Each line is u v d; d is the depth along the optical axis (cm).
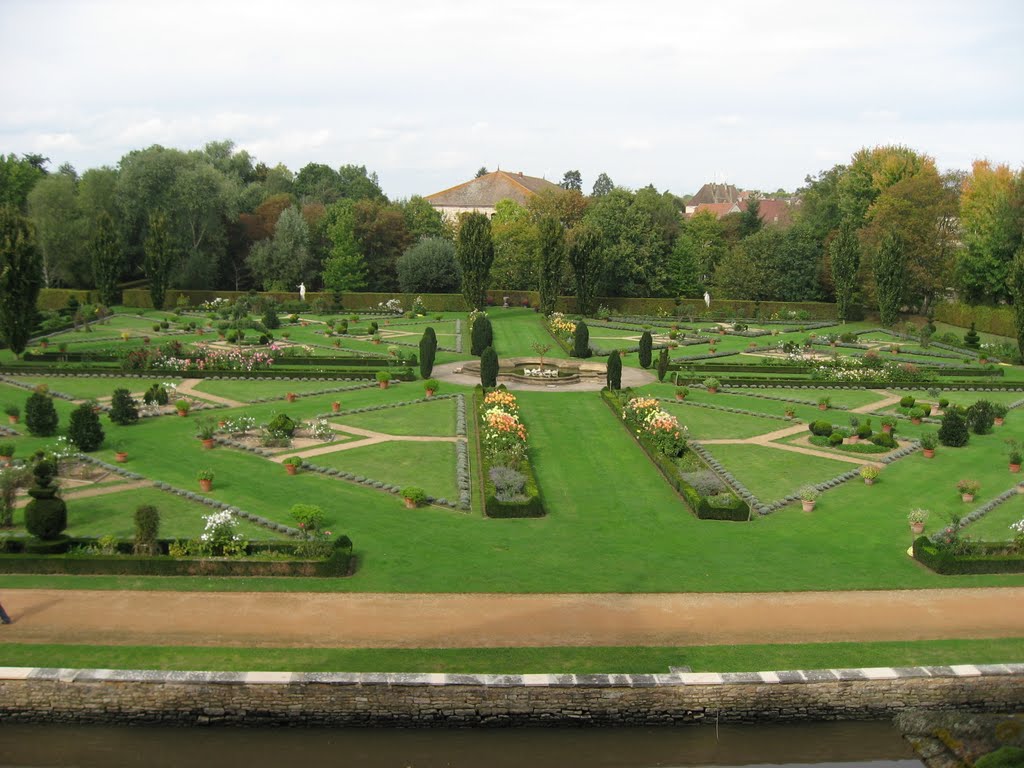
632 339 8419
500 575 2698
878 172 11400
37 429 4075
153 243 9762
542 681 2042
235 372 5888
